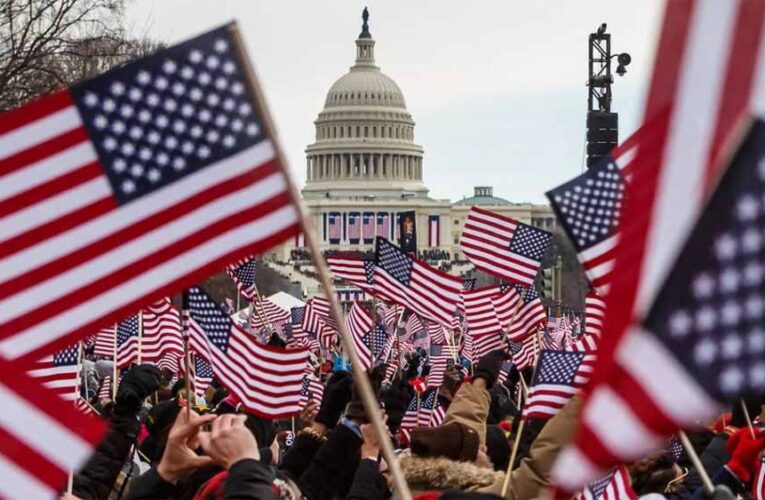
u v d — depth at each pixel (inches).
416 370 2746.1
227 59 551.5
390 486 778.2
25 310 546.0
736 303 379.6
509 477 682.2
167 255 550.3
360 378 495.2
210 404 1648.6
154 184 553.0
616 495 759.1
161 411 922.7
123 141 551.2
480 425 858.1
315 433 883.4
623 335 380.8
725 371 376.5
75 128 546.6
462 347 2674.7
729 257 380.8
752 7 388.8
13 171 547.8
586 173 709.9
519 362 1769.2
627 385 378.0
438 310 1659.7
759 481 856.3
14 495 459.8
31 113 549.0
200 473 729.0
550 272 3405.5
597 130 2913.4
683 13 394.0
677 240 384.5
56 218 547.5
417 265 1663.4
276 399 999.0
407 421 1453.0
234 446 550.9
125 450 792.9
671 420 375.2
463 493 553.6
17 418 461.4
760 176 381.1
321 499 781.9
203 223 547.5
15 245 547.8
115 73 552.1
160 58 550.9
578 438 379.2
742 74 388.8
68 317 546.9
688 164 389.1
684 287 381.1
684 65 393.7
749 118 382.3
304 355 997.8
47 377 946.1
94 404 1566.2
